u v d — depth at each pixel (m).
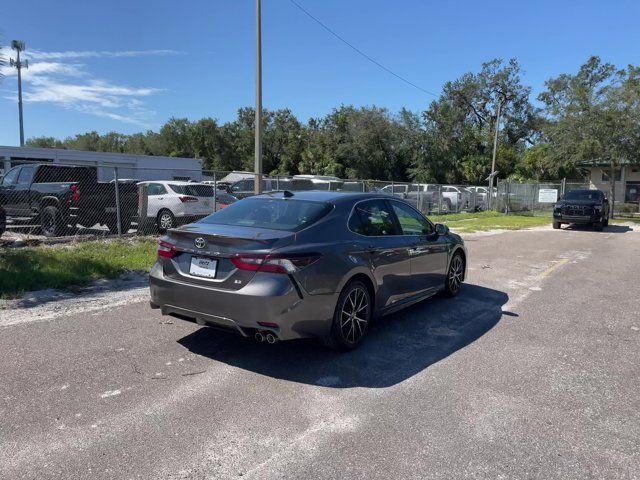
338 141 56.59
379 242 5.29
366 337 5.37
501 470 2.97
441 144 55.53
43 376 4.10
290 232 4.48
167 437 3.24
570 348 5.16
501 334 5.60
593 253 12.77
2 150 30.47
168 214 13.89
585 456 3.14
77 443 3.13
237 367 4.43
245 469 2.92
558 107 32.44
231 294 4.18
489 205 30.98
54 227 11.74
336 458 3.05
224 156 73.31
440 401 3.86
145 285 7.48
